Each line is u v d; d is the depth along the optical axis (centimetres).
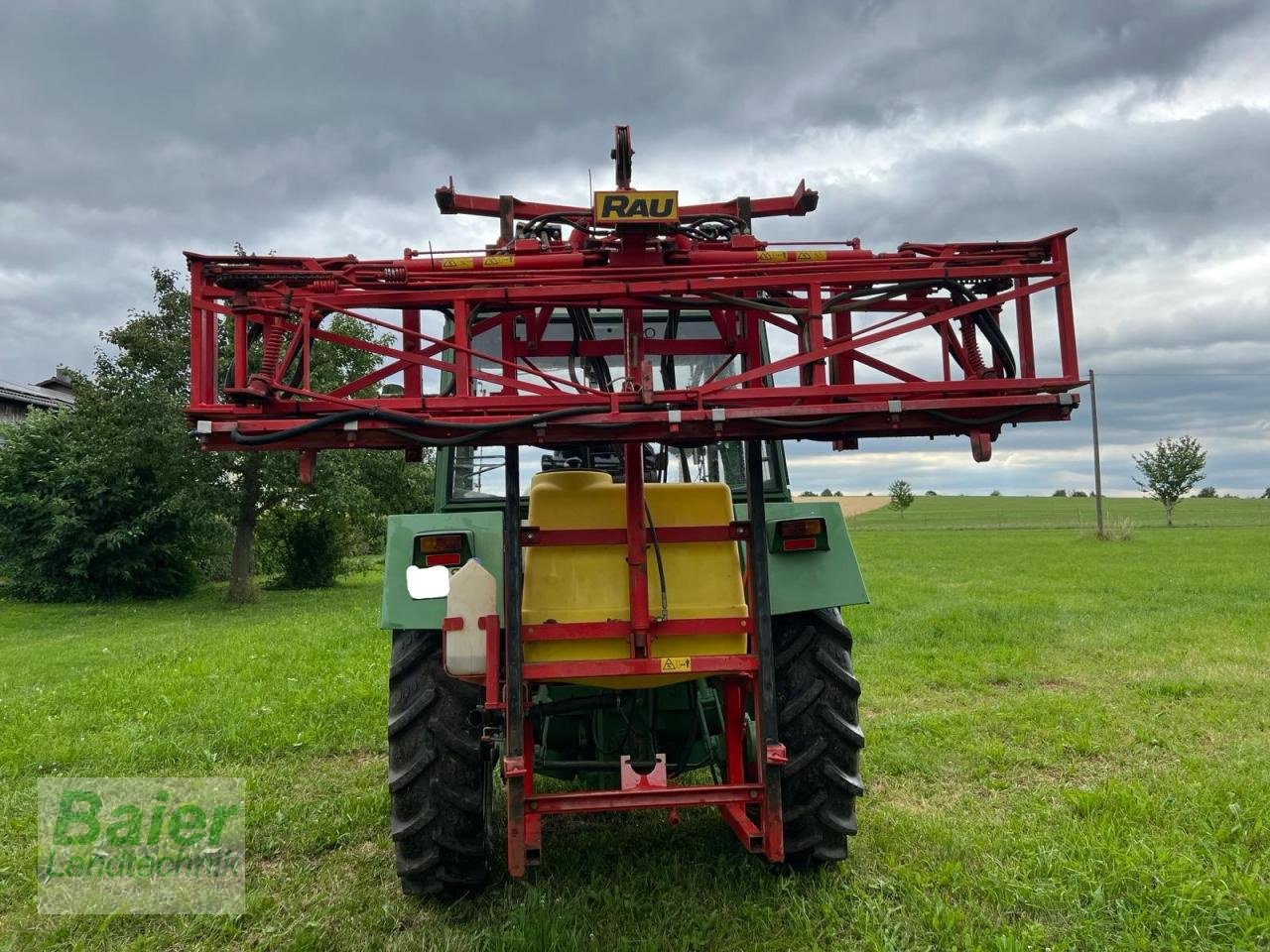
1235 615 1062
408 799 328
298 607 1773
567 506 313
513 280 278
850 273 276
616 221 276
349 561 2631
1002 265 276
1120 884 329
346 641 1080
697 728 366
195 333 265
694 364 439
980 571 1855
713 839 388
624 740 357
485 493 421
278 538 2291
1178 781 442
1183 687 650
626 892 339
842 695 342
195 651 1029
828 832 340
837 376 312
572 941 297
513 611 288
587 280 278
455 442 262
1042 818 403
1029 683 704
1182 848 360
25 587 2053
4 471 2081
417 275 274
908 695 676
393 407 263
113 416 1775
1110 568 1834
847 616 1112
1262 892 315
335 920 333
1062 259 275
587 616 303
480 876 334
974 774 474
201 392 264
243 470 1870
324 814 443
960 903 323
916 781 467
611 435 264
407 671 337
